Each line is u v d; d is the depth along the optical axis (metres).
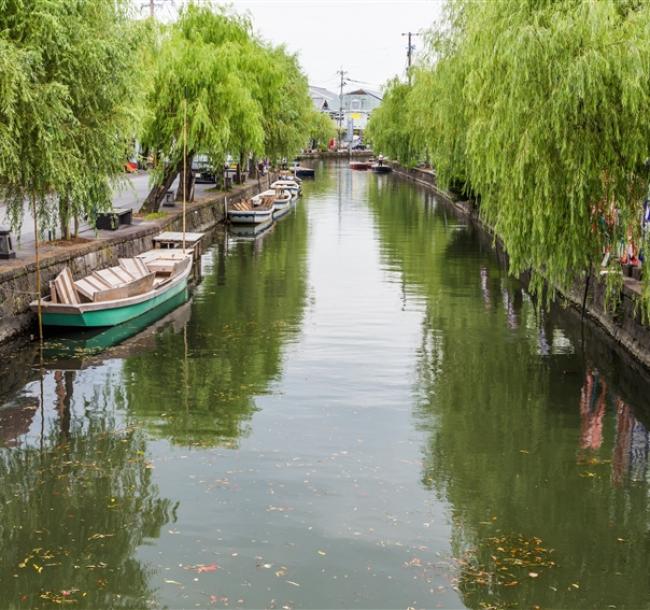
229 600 7.29
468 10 18.77
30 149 13.88
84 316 16.08
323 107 139.62
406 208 46.03
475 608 7.23
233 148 31.53
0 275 15.13
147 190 38.53
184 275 21.05
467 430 11.65
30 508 9.09
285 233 34.66
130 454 10.61
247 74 35.34
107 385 13.50
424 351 15.86
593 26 11.39
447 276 24.41
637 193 12.40
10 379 13.75
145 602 7.25
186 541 8.31
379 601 7.29
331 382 13.79
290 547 8.20
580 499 9.51
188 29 33.78
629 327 15.12
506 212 13.38
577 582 7.73
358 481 9.82
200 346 16.03
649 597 7.50
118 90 16.14
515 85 11.91
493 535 8.60
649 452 10.94
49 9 13.66
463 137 23.78
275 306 19.92
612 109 11.59
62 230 20.08
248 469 10.12
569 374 14.42
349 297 21.08
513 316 18.95
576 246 12.73
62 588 7.50
